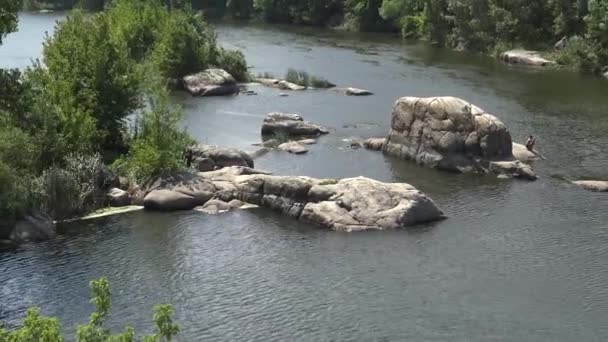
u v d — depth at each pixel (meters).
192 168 44.62
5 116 40.91
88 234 37.44
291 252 35.56
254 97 72.81
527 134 58.22
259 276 32.94
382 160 51.59
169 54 78.12
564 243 36.69
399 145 52.22
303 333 28.22
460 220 39.88
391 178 47.53
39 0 166.62
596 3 90.00
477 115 50.09
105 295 16.89
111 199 41.34
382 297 31.02
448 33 112.75
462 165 49.06
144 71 51.38
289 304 30.44
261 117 63.97
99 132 46.31
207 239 37.00
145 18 84.81
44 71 47.78
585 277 32.97
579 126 60.81
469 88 76.69
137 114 52.44
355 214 38.94
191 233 37.75
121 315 29.33
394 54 101.81
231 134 57.94
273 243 36.62
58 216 39.31
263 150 53.12
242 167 45.12
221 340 27.69
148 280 32.44
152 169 43.12
